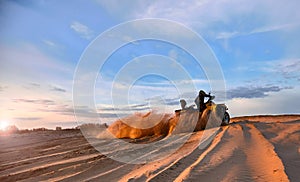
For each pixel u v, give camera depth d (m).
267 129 12.08
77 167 6.37
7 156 8.41
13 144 11.59
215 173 5.42
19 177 5.71
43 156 8.16
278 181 4.77
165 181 4.94
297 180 4.82
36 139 13.55
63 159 7.50
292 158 6.58
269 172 5.39
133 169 6.09
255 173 5.39
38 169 6.31
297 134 10.62
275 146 8.12
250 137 9.81
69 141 11.91
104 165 6.54
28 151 9.35
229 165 6.04
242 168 5.78
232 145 8.30
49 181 5.33
